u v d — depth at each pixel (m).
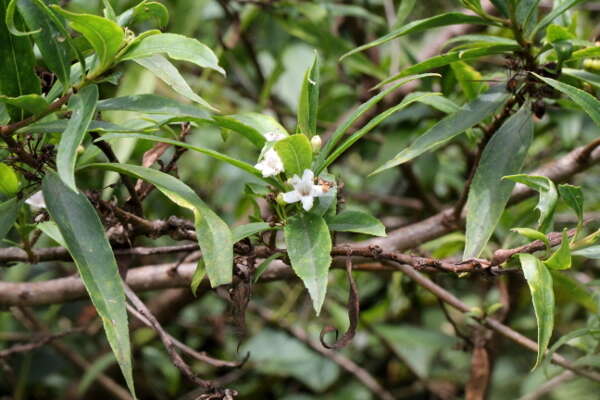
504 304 0.83
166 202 0.99
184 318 1.15
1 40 0.62
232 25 1.00
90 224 0.62
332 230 0.64
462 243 0.81
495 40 0.69
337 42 0.89
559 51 0.66
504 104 0.69
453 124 0.67
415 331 0.94
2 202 0.66
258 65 0.94
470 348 0.82
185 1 0.86
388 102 0.88
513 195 0.77
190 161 1.11
